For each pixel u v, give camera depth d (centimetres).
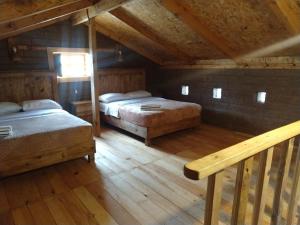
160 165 310
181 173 287
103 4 353
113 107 447
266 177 132
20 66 430
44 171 293
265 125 412
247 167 115
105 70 531
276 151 345
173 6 316
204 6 316
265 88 403
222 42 394
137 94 543
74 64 497
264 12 279
